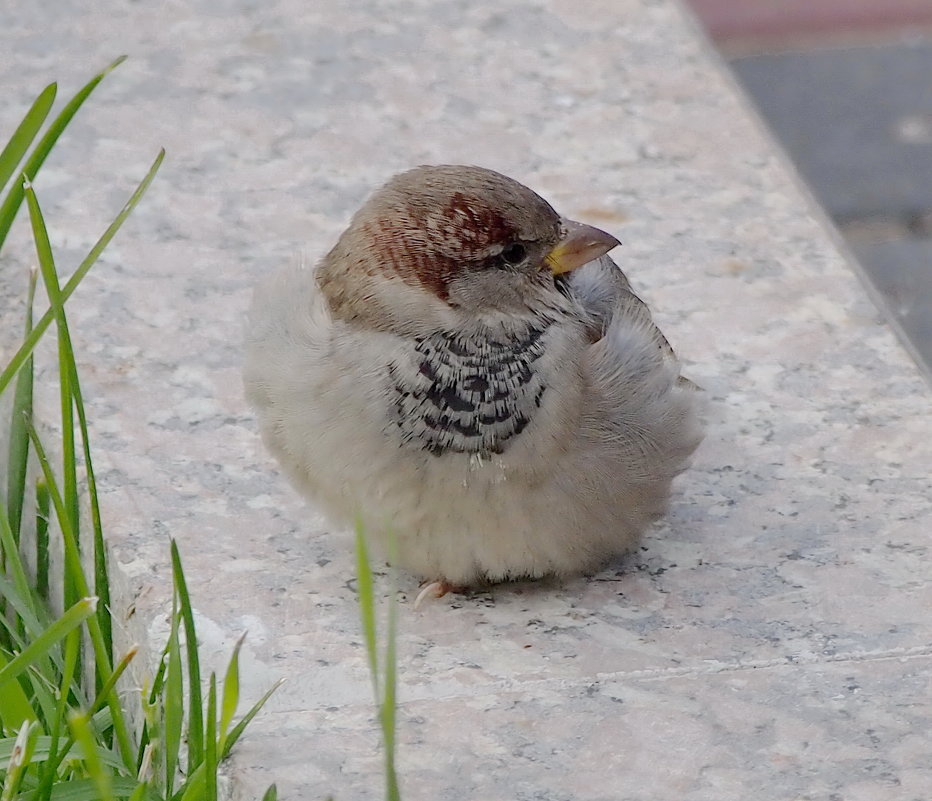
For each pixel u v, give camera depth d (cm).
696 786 554
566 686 604
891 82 1397
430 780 555
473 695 598
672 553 686
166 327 815
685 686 604
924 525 696
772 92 1384
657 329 709
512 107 1021
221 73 1053
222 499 705
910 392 780
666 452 652
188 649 539
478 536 627
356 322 619
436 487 611
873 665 614
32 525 757
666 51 1084
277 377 625
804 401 773
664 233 900
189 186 938
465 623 644
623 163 966
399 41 1094
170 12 1123
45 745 553
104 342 799
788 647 625
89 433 735
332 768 559
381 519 625
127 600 652
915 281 1143
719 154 977
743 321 829
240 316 826
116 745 636
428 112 1016
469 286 616
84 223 898
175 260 870
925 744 574
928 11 1515
